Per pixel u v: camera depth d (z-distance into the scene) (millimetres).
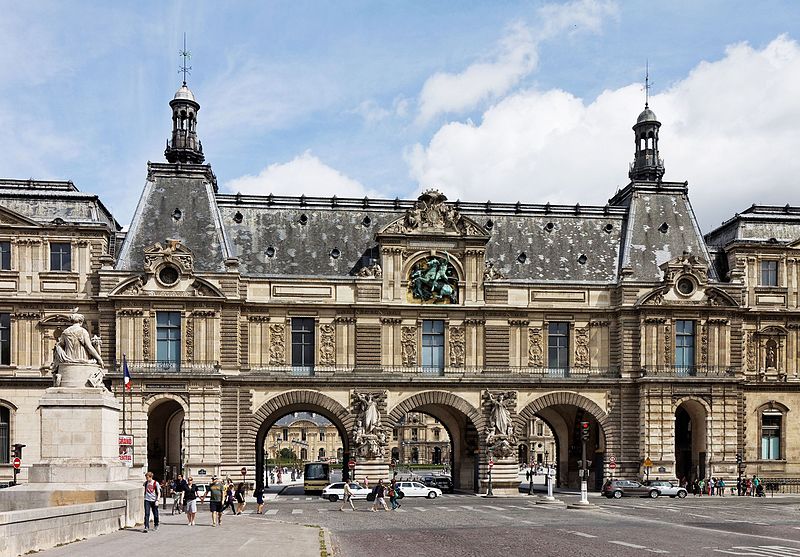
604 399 93688
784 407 97250
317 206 97500
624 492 88312
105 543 39062
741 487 92000
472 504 79188
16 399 87750
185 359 87375
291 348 91375
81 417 46938
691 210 101625
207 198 94750
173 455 98688
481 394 92375
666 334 93312
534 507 75000
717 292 94188
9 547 32062
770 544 44375
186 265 88250
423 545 44156
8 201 90875
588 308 94750
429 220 93562
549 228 99688
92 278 89688
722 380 92875
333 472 187125
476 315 93312
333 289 92000
